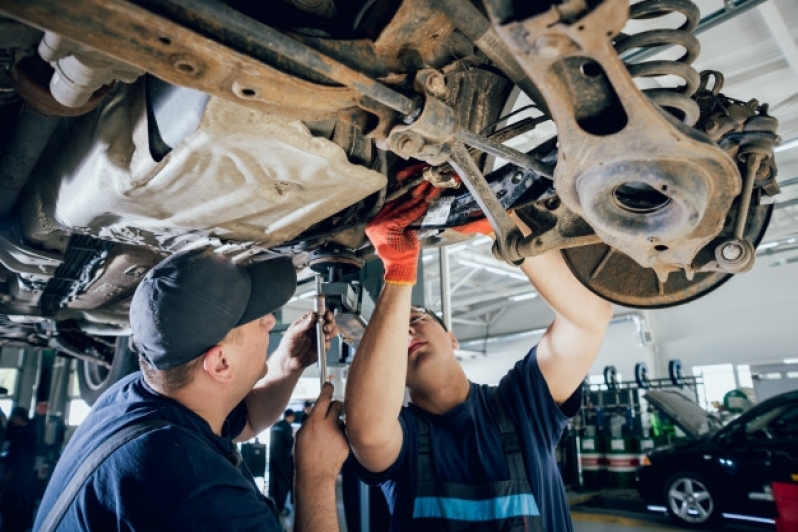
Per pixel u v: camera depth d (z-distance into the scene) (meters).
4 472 4.61
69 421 8.04
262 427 1.48
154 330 0.89
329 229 1.10
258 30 0.57
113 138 0.86
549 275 1.23
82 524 0.75
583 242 0.87
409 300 1.10
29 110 1.06
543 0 0.51
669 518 5.12
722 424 5.90
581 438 7.38
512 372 1.43
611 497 6.56
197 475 0.76
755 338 7.95
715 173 0.61
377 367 1.07
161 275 0.93
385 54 0.71
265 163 0.79
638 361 9.17
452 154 0.78
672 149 0.58
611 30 0.50
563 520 1.28
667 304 0.98
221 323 0.94
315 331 1.42
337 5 0.79
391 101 0.66
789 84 3.62
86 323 2.52
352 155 0.84
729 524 4.79
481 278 8.98
